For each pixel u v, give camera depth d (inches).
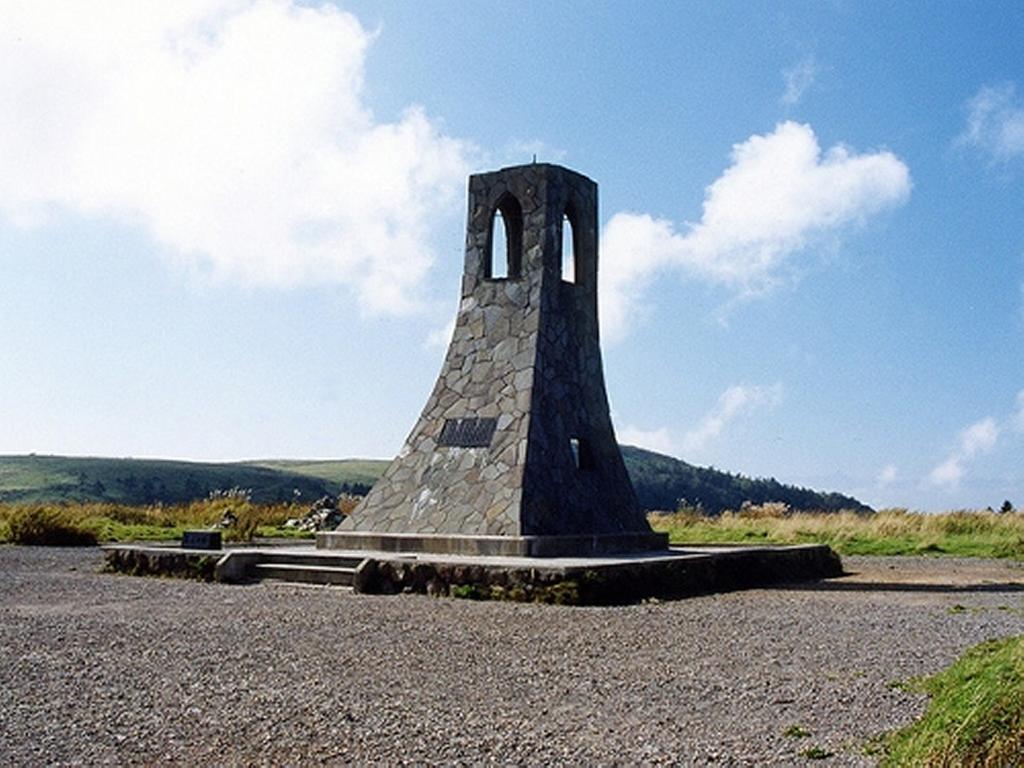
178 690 351.9
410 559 681.6
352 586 683.4
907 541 1225.4
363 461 5073.8
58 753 273.3
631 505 907.4
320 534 839.1
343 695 346.3
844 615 569.9
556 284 894.4
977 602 644.7
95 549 1049.5
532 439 814.5
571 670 397.1
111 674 379.2
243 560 739.4
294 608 579.2
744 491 3956.7
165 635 473.7
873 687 359.9
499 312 888.9
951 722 240.5
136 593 652.1
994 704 236.8
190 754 274.1
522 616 554.6
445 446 848.9
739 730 301.6
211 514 1469.0
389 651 436.1
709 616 561.9
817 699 341.7
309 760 269.3
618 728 304.5
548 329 873.5
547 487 806.5
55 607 579.2
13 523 1144.8
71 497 3186.5
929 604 631.2
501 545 751.1
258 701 335.6
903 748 254.2
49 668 390.0
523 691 357.4
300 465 4753.9
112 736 290.8
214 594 650.8
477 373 872.9
